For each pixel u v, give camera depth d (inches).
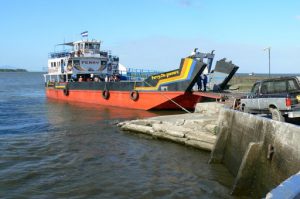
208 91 1059.3
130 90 1183.6
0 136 756.6
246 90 1138.0
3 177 480.7
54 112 1167.6
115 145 663.8
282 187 161.3
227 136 539.8
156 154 596.1
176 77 1041.5
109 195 417.4
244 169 401.1
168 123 705.6
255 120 431.2
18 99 1722.4
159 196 411.8
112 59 1605.6
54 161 559.8
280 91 559.8
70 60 1499.8
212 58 1149.1
